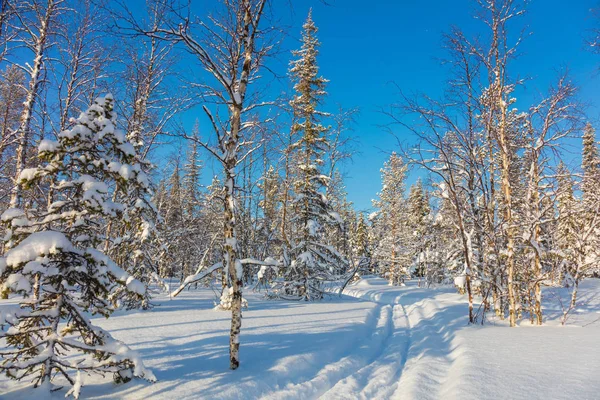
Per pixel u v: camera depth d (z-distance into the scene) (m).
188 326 10.62
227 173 7.46
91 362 5.21
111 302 12.79
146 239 13.34
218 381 5.88
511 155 13.83
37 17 13.14
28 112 12.70
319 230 21.72
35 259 4.86
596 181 12.35
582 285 26.11
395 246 40.00
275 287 22.05
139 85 13.90
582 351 8.29
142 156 13.21
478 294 22.80
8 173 13.28
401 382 7.24
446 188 14.33
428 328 13.31
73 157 5.47
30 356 5.17
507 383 5.97
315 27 20.81
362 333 11.55
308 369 7.33
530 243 13.07
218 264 13.73
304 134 20.03
